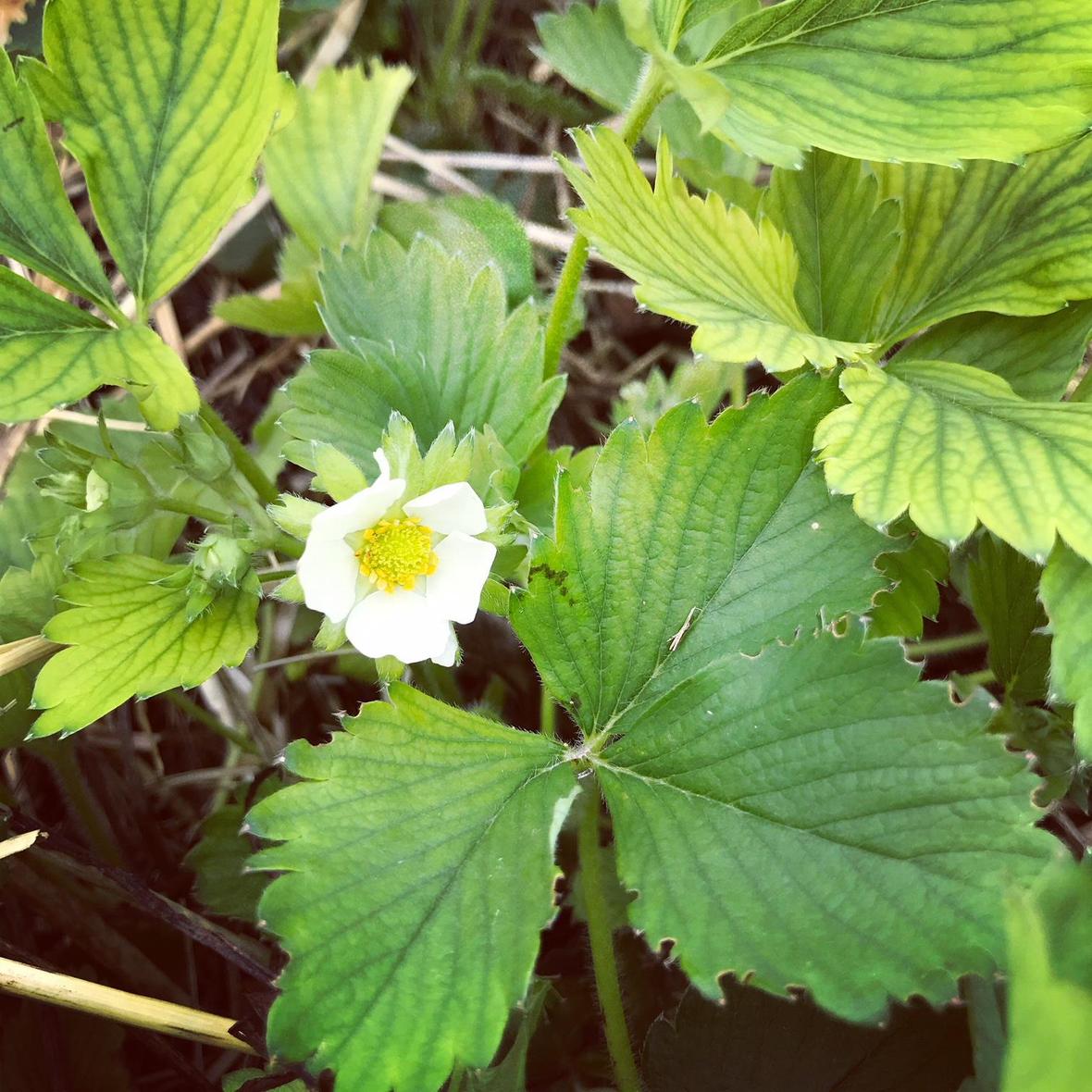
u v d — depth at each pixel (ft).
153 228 0.55
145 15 0.51
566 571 0.48
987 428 0.47
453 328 0.62
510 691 0.76
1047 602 0.44
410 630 0.48
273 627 0.79
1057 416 0.46
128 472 0.57
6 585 0.60
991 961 0.40
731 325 0.49
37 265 0.54
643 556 0.48
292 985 0.41
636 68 0.81
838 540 0.48
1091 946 0.31
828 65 0.54
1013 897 0.30
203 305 0.95
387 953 0.42
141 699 0.51
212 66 0.52
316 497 0.84
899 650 0.44
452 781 0.46
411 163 0.95
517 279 0.76
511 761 0.47
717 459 0.48
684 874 0.44
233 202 0.55
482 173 0.96
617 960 0.59
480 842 0.45
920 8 0.53
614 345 0.95
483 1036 0.40
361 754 0.46
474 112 0.99
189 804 0.77
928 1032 0.49
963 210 0.57
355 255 0.64
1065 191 0.55
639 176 0.52
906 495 0.44
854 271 0.58
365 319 0.63
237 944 0.61
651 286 0.48
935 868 0.42
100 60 0.51
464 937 0.43
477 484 0.56
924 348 0.58
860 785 0.43
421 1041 0.40
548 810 0.46
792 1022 0.50
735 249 0.54
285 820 0.44
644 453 0.48
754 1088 0.50
